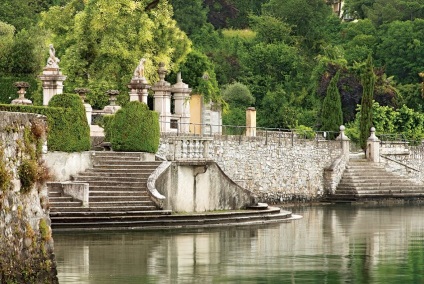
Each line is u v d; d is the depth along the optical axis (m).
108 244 56.75
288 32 166.25
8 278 37.88
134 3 99.44
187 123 90.31
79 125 70.38
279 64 153.50
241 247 57.53
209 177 73.00
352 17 190.75
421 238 64.50
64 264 49.34
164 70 91.31
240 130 112.12
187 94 95.19
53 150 68.50
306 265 51.03
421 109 146.62
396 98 143.00
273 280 46.19
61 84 80.00
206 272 48.00
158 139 76.75
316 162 109.25
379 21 183.00
